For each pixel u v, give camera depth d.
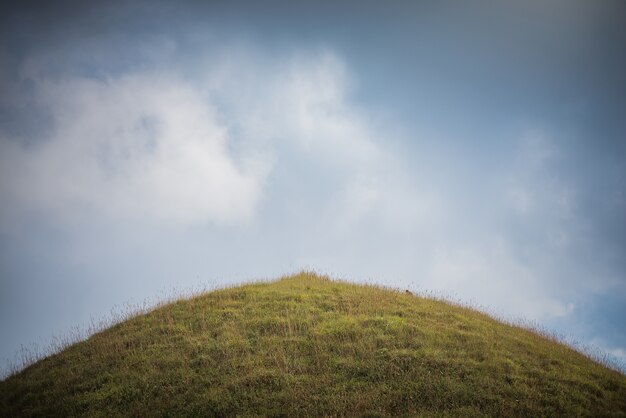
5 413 18.95
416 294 31.61
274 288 29.67
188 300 28.62
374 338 21.91
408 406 17.42
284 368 19.86
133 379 19.89
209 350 21.61
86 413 18.05
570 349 24.80
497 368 19.53
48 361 23.75
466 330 24.05
